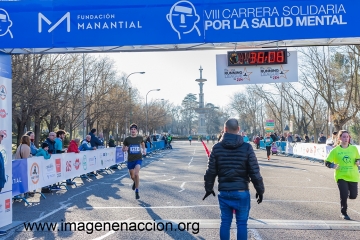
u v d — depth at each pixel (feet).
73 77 107.45
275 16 28.22
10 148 27.68
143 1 28.84
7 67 28.86
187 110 431.84
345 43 29.37
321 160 86.74
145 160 99.60
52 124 118.93
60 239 22.91
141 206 32.99
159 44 28.84
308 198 36.68
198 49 29.99
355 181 27.66
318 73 123.54
